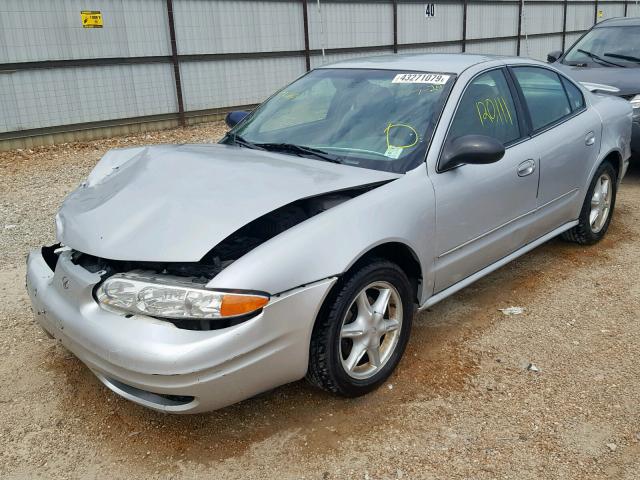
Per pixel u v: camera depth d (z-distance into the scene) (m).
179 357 2.43
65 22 10.84
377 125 3.59
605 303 4.14
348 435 2.84
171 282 2.58
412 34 17.39
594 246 5.18
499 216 3.81
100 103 11.60
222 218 2.68
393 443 2.78
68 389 3.26
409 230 3.11
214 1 12.86
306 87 4.20
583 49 8.12
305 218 3.05
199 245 2.55
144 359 2.46
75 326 2.71
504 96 4.00
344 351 3.04
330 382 2.91
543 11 21.95
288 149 3.64
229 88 13.62
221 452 2.76
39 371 3.43
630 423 2.89
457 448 2.74
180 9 12.38
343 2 15.26
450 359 3.46
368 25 16.08
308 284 2.67
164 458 2.73
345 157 3.45
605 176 5.07
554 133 4.32
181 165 3.24
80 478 2.63
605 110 5.01
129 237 2.69
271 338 2.59
